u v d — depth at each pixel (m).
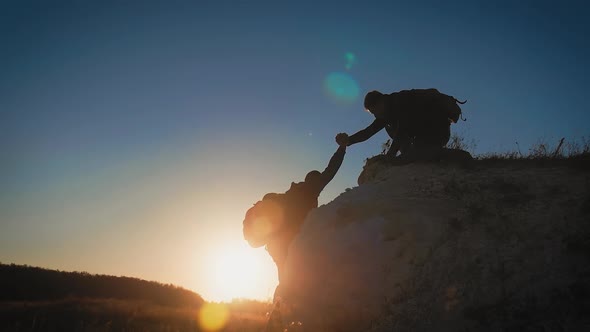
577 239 5.96
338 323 6.45
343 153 8.34
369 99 8.80
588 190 6.87
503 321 5.41
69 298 22.42
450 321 5.69
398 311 6.11
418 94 8.74
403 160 8.73
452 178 7.88
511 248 6.23
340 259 6.95
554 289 5.49
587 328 4.91
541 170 7.87
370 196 7.79
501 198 7.16
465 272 6.13
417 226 6.88
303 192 8.05
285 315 7.12
